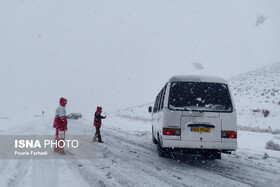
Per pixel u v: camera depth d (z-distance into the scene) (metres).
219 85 7.17
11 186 4.52
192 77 7.26
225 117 6.80
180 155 8.92
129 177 5.44
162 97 7.99
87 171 5.79
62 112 8.17
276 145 11.43
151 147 10.70
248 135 16.47
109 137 14.23
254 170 6.82
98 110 11.94
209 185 5.06
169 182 5.16
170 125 6.79
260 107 26.69
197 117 6.78
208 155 7.88
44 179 4.94
